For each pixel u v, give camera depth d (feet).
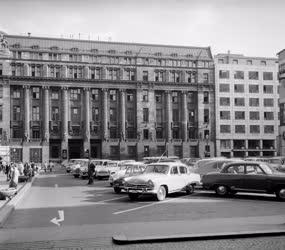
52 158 279.49
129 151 287.28
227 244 31.35
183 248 30.12
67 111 279.69
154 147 290.97
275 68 321.32
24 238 33.76
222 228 36.73
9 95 269.03
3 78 267.59
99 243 31.86
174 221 41.37
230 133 306.14
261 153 311.27
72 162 194.59
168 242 32.27
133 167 85.56
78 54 283.59
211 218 43.45
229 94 309.22
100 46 292.81
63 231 36.65
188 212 48.47
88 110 282.36
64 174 174.70
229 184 64.90
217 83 306.96
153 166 68.08
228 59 316.60
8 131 266.36
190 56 305.73
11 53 272.31
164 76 299.17
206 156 294.66
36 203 60.39
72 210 51.83
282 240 32.63
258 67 317.22
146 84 292.81
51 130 278.05
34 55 276.62
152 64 296.30
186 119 299.38
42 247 30.66
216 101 305.32
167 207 53.57
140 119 289.94
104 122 284.00
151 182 61.00
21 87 274.57
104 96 285.43
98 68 286.66
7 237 34.19
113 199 64.95
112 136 289.12
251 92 314.14
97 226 39.06
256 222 40.40
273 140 315.37
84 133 280.72
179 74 302.66
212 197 65.92
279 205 55.11
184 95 300.40
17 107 273.95
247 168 63.72
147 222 41.01
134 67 292.40
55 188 90.27
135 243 31.91
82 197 68.74
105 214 47.78
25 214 48.70
